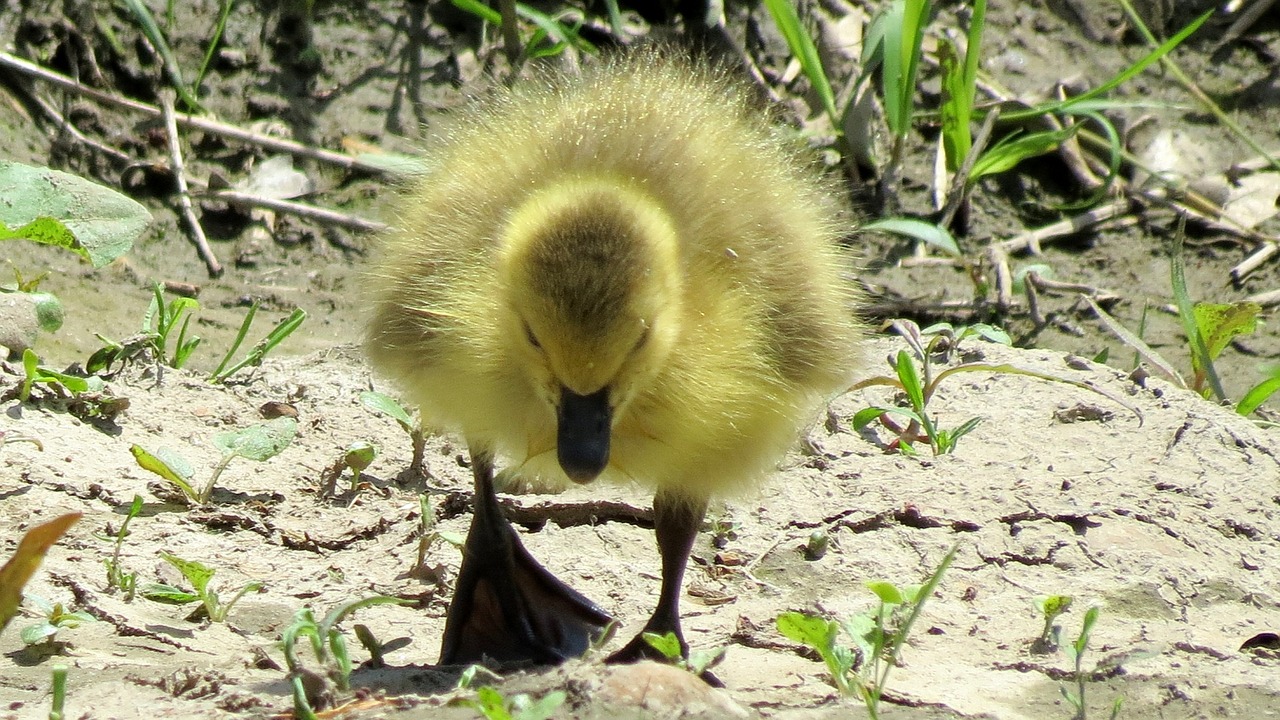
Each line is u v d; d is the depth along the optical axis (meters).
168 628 8.34
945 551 9.89
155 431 11.26
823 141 17.52
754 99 13.25
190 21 17.53
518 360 8.19
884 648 8.36
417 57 17.81
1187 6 19.64
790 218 9.00
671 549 8.47
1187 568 9.70
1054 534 10.09
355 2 17.97
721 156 9.03
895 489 10.69
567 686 6.73
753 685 7.77
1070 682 8.03
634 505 10.57
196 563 8.39
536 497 10.62
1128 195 18.22
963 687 7.84
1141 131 18.72
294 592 9.18
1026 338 16.06
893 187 17.48
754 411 8.45
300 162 17.00
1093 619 7.63
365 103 17.50
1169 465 11.30
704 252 8.33
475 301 8.36
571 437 7.72
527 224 8.11
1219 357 15.97
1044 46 19.03
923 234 15.94
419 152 10.86
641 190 8.43
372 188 16.95
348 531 10.10
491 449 8.80
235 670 7.65
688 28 18.09
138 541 9.61
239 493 10.54
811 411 9.91
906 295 16.50
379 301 9.03
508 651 8.67
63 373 12.01
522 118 9.66
